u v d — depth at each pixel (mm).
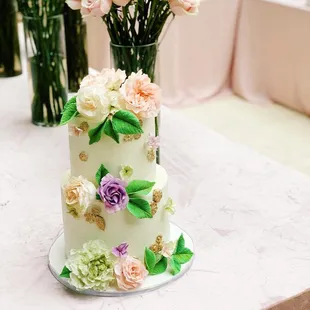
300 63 2945
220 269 1090
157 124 1403
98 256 986
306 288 1031
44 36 1663
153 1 1264
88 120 966
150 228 1019
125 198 958
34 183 1458
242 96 3311
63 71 1749
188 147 1639
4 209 1330
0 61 2184
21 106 1948
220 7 3156
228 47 3285
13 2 2102
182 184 1433
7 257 1144
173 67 3146
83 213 981
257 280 1057
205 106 3242
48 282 1060
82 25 1921
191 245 1150
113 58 1359
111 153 975
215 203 1339
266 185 1423
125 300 997
